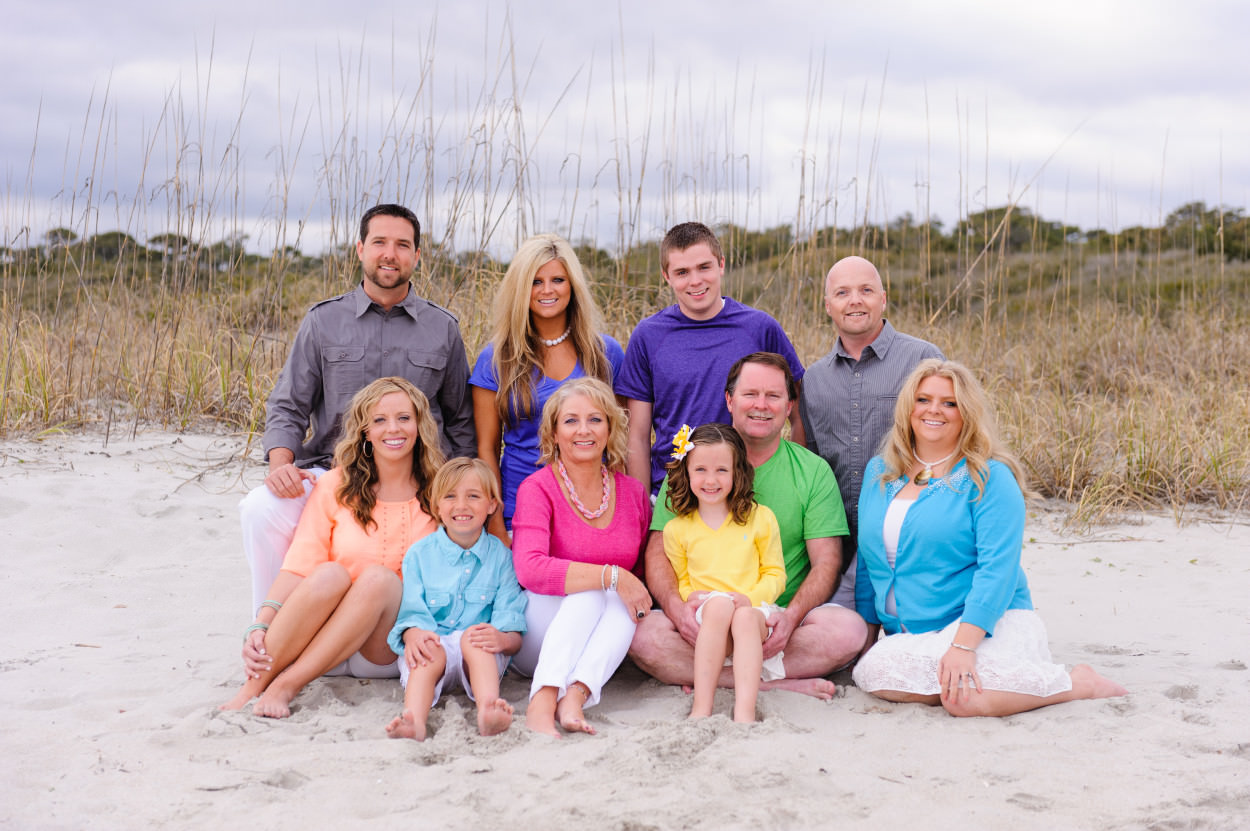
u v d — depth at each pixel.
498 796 2.34
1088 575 4.63
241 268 7.18
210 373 6.76
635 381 3.90
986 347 7.78
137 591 4.05
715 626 3.07
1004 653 3.01
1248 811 2.25
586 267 6.96
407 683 2.98
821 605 3.39
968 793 2.38
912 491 3.31
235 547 4.65
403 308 3.92
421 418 3.39
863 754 2.65
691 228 3.78
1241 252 11.36
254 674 3.01
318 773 2.48
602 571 3.23
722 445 3.29
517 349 3.70
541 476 3.42
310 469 3.80
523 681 3.41
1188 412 7.04
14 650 3.40
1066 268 9.80
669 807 2.26
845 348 3.76
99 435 6.20
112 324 7.17
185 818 2.23
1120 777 2.44
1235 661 3.37
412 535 3.36
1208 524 5.54
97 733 2.72
